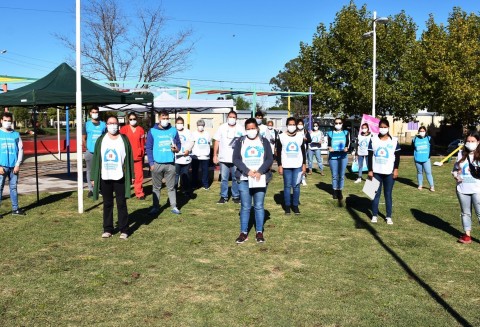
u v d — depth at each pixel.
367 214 9.36
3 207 9.58
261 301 4.94
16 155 8.80
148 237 7.41
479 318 4.54
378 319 4.52
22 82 17.34
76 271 5.81
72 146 24.75
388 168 8.35
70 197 10.79
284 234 7.68
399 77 28.91
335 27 29.42
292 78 31.09
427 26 30.48
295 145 9.10
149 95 11.99
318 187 13.07
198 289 5.26
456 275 5.77
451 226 8.36
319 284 5.43
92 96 10.48
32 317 4.52
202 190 12.28
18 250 6.66
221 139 10.34
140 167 10.66
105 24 31.72
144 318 4.53
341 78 29.23
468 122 30.02
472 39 28.05
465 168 7.15
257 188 7.14
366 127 14.00
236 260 6.29
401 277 5.68
